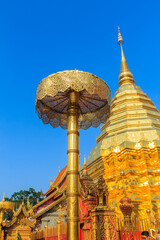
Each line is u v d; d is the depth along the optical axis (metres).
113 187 22.00
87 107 9.83
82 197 11.39
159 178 20.77
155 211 18.73
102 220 9.03
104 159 23.88
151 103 30.92
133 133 23.98
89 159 28.20
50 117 9.71
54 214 21.67
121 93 31.64
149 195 19.67
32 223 25.52
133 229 11.78
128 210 12.58
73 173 6.89
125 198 13.80
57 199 23.00
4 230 22.34
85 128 10.48
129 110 28.34
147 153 22.03
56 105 9.38
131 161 21.89
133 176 20.98
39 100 8.59
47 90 7.55
